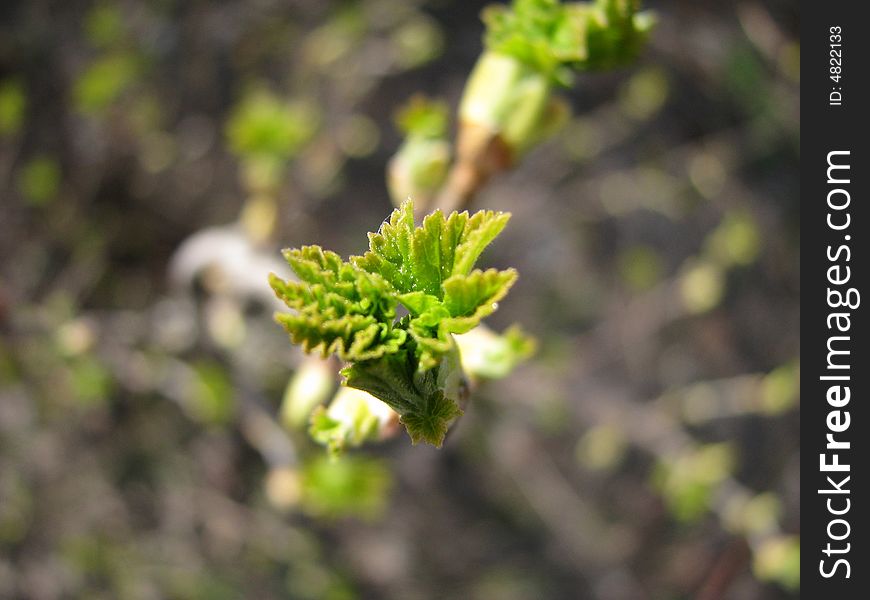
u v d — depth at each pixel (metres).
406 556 0.65
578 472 0.66
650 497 0.66
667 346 0.64
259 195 0.37
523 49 0.23
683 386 0.63
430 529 0.66
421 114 0.26
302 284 0.14
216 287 0.37
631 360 0.64
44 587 0.59
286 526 0.61
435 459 0.65
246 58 0.59
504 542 0.67
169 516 0.61
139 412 0.59
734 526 0.52
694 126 0.60
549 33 0.23
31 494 0.59
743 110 0.59
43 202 0.58
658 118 0.61
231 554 0.61
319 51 0.57
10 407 0.56
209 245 0.37
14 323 0.48
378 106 0.61
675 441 0.59
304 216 0.59
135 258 0.60
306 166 0.58
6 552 0.59
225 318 0.37
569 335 0.64
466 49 0.61
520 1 0.23
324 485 0.39
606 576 0.66
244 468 0.60
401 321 0.15
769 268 0.62
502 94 0.23
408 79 0.61
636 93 0.58
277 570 0.62
